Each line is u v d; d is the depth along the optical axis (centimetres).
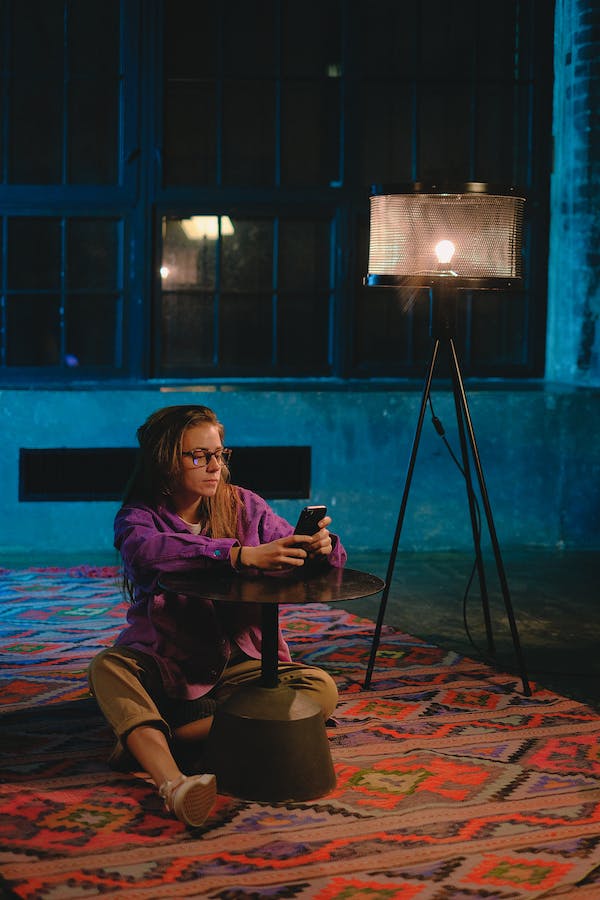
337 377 689
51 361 671
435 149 686
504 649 467
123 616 498
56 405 615
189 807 282
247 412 629
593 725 373
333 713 379
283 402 631
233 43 668
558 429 649
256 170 678
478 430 644
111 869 265
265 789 305
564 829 291
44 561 607
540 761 339
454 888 259
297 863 271
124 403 620
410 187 395
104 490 629
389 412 639
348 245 681
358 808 303
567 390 655
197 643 324
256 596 291
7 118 656
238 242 678
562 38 681
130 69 659
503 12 683
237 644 336
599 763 338
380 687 409
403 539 645
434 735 360
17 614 499
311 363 690
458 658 449
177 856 273
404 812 300
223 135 673
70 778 319
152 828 288
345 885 260
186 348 680
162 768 293
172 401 622
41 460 620
